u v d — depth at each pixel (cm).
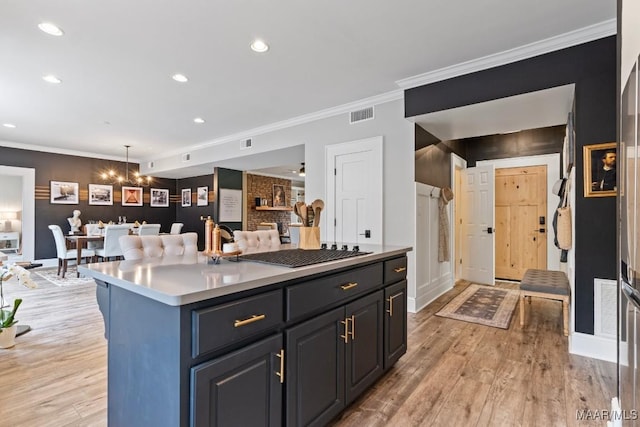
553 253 514
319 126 448
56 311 360
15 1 208
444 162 476
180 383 104
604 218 245
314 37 257
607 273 245
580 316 256
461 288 491
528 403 189
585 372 225
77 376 217
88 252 593
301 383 145
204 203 823
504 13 227
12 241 689
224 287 113
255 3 214
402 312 237
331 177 430
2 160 625
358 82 344
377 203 388
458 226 548
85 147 672
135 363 126
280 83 346
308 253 203
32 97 382
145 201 834
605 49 246
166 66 305
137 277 128
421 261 386
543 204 525
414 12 225
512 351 262
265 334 131
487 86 299
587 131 252
